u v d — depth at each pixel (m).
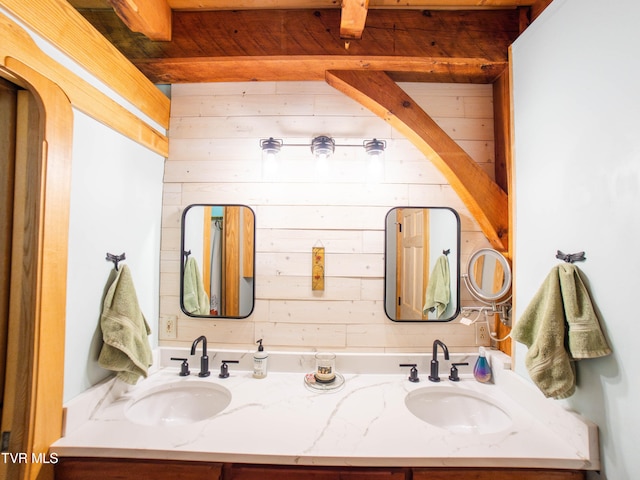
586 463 0.88
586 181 0.91
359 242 1.51
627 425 0.79
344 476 0.93
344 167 1.52
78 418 1.01
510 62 1.29
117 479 0.95
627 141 0.80
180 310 1.51
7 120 0.88
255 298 1.51
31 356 0.88
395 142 1.52
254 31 1.33
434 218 1.50
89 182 1.09
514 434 1.01
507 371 1.26
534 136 1.14
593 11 0.89
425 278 1.50
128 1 1.07
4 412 0.87
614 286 0.83
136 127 1.30
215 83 1.54
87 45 1.03
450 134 1.51
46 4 0.88
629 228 0.79
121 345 1.11
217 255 1.52
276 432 1.01
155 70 1.40
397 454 0.91
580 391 0.94
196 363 1.48
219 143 1.54
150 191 1.44
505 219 1.38
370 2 1.30
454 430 1.27
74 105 1.00
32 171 0.89
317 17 1.33
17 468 0.86
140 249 1.37
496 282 1.40
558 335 0.92
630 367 0.79
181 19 1.35
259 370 1.40
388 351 1.48
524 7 1.32
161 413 1.30
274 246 1.51
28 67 0.84
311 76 1.46
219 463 0.94
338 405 1.18
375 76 1.40
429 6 1.32
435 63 1.33
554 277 0.96
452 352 1.48
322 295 1.50
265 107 1.54
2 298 0.88
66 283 0.98
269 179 1.53
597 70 0.88
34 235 0.88
